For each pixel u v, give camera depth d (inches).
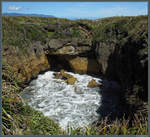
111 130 158.6
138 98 304.2
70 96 481.1
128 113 334.6
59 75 636.1
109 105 422.9
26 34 615.2
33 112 185.8
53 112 388.5
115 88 537.0
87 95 489.1
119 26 544.1
